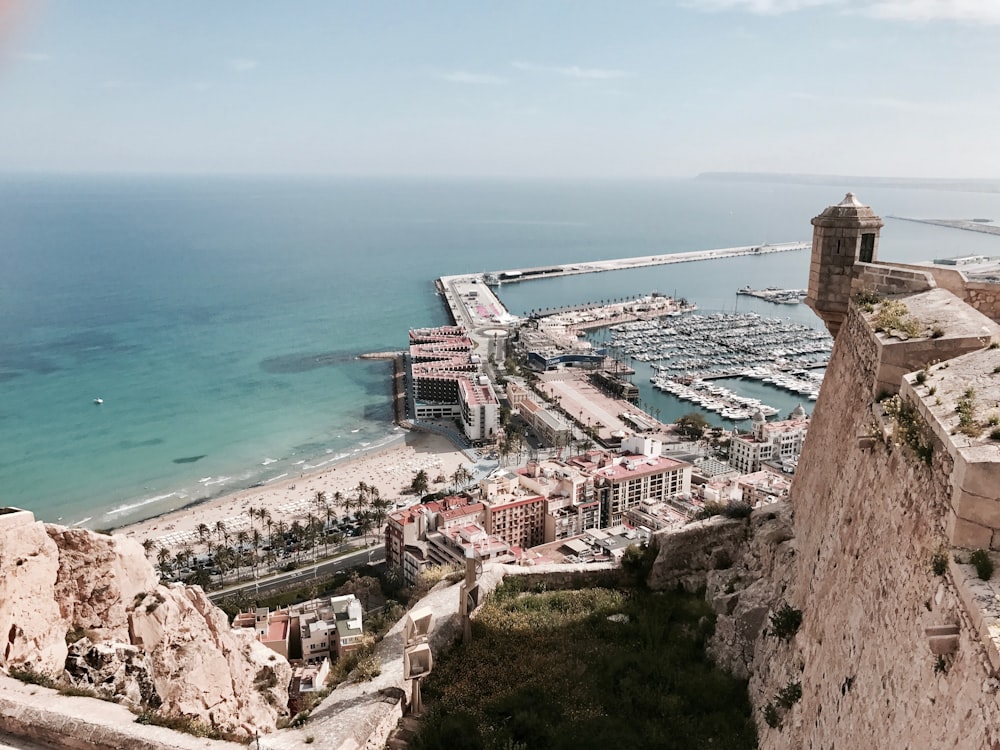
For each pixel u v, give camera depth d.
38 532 27.03
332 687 33.59
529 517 147.12
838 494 25.19
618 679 31.56
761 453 185.00
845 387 28.11
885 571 18.25
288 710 36.47
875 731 16.38
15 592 25.89
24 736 22.14
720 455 197.12
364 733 25.75
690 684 30.38
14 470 173.50
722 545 39.31
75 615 28.45
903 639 15.99
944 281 28.44
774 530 33.91
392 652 33.22
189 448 191.88
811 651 23.22
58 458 181.12
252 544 143.50
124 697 25.81
